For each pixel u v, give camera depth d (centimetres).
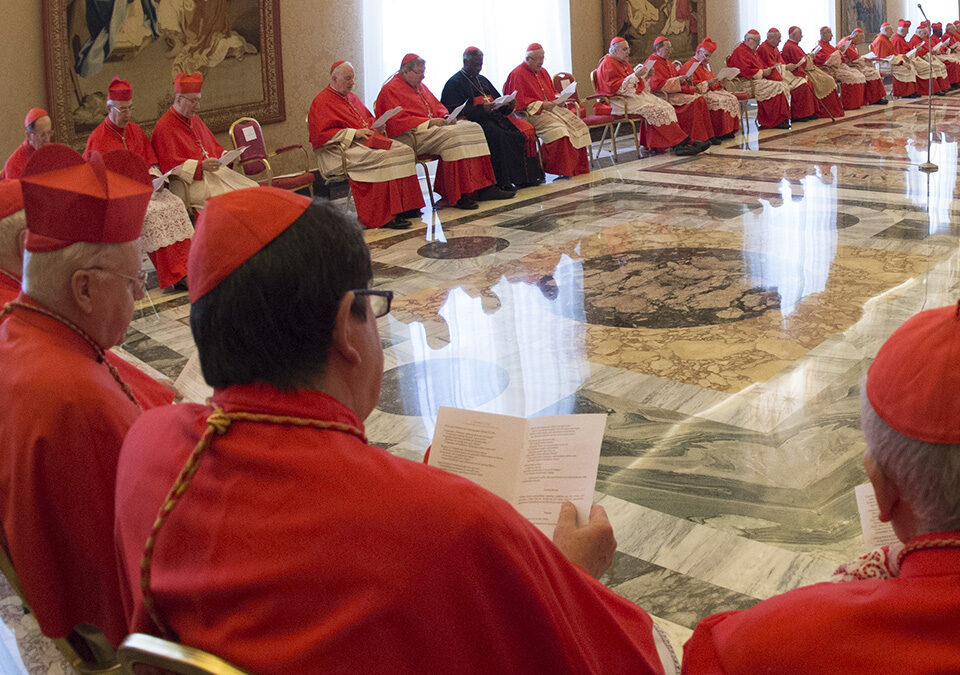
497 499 114
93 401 182
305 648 104
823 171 913
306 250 115
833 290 541
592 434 175
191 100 678
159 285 620
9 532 182
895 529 114
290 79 923
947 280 546
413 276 625
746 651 113
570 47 1172
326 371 119
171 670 109
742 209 763
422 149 827
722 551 290
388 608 104
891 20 1961
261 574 107
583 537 161
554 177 974
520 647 112
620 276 595
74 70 748
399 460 116
